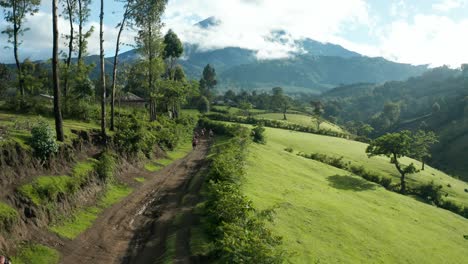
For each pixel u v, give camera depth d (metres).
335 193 48.81
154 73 62.53
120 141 36.78
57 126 27.31
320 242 27.53
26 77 44.97
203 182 35.16
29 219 19.62
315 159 78.44
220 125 89.50
